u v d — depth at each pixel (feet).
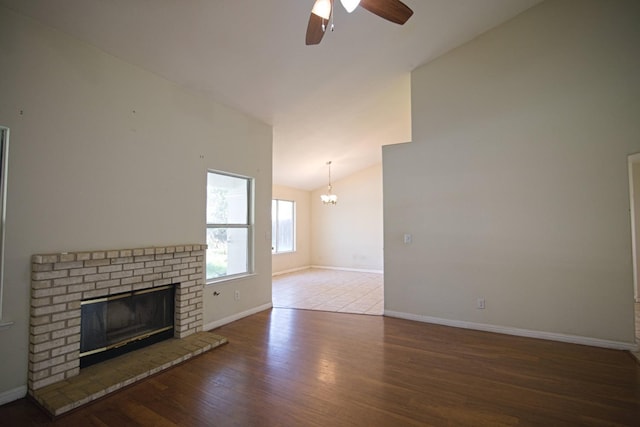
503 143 12.06
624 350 10.16
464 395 7.53
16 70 7.35
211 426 6.32
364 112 16.61
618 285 10.30
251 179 14.66
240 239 14.19
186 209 11.42
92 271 8.52
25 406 7.03
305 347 10.55
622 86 10.30
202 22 8.65
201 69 10.61
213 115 12.60
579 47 10.89
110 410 6.89
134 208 9.78
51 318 7.73
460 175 12.85
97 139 8.88
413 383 8.11
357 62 12.20
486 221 12.32
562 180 11.09
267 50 10.30
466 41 12.76
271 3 8.46
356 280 23.77
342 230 29.78
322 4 6.20
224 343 10.82
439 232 13.23
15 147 7.34
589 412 6.82
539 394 7.57
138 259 9.65
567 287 10.96
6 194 7.21
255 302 14.70
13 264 7.30
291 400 7.29
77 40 8.46
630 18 10.22
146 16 8.09
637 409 6.92
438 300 13.20
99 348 8.94
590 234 10.68
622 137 10.29
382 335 11.75
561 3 11.14
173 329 11.00
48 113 7.88
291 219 29.32
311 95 13.65
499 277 12.04
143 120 10.09
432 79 13.51
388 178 14.43
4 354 7.14
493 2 10.81
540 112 11.46
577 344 10.75
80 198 8.49
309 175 26.61
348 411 6.86
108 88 9.17
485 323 12.26
